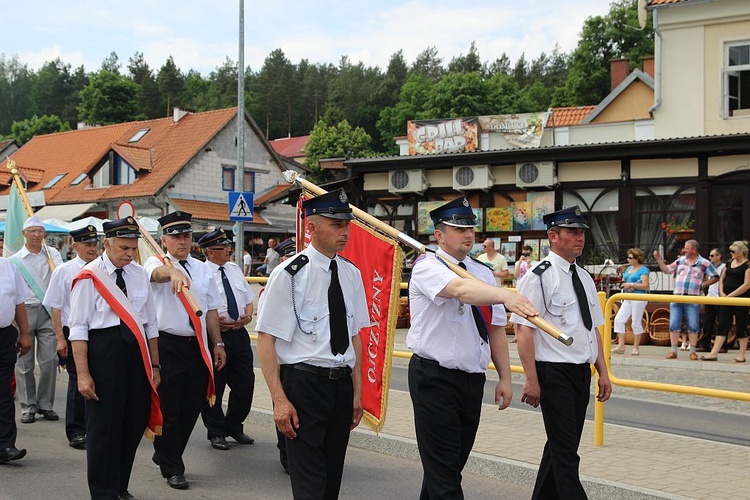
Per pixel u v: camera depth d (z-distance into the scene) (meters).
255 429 8.46
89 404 5.59
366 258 6.08
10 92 96.81
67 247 27.83
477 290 4.29
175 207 34.56
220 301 7.26
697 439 7.38
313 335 4.30
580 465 6.36
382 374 5.90
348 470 6.81
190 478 6.55
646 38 59.56
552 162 18.28
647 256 17.64
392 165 20.05
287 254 8.52
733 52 19.02
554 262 5.08
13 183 9.78
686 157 17.31
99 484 5.56
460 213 4.85
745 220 16.83
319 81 96.31
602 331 7.21
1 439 6.82
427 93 70.31
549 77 89.25
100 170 36.97
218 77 108.62
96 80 72.06
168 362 6.45
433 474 4.63
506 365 4.91
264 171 39.84
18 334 7.32
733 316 13.32
